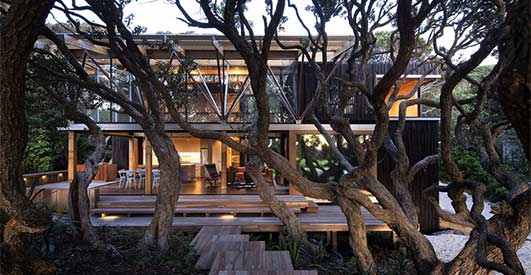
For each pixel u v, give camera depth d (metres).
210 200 9.02
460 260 4.05
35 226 2.90
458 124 5.64
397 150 6.11
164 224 5.62
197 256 5.35
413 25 3.06
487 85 4.18
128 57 5.37
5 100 2.75
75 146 10.12
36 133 12.80
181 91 6.33
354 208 5.36
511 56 2.33
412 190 10.35
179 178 6.03
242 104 10.65
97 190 8.75
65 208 8.82
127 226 7.20
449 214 4.77
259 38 7.70
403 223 4.98
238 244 5.77
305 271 4.34
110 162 16.44
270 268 4.54
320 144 10.48
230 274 4.23
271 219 7.87
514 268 3.14
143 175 13.08
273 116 10.63
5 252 2.94
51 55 5.92
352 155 10.37
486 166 4.99
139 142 15.83
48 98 6.47
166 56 9.51
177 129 10.05
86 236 5.59
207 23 4.11
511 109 2.38
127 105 5.98
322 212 8.82
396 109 11.53
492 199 13.40
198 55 10.16
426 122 10.60
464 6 5.77
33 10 2.72
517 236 4.05
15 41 2.73
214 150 16.83
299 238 6.44
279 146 13.75
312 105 6.39
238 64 11.58
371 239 8.17
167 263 4.90
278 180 12.24
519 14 2.26
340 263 5.66
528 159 2.48
